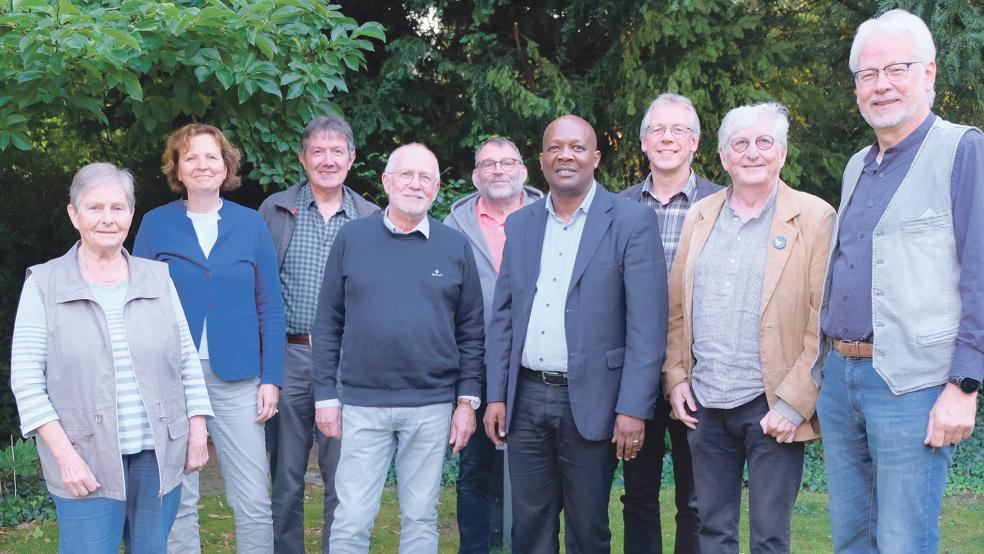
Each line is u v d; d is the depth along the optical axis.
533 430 3.18
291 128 5.44
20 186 8.10
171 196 7.85
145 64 4.56
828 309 2.73
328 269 3.38
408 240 3.29
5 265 7.95
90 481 2.60
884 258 2.53
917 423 2.47
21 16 4.17
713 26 6.76
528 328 3.16
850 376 2.64
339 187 3.96
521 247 3.24
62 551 2.65
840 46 7.39
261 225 3.57
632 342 3.05
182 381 2.91
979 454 6.88
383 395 3.22
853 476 2.71
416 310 3.21
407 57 6.93
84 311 2.67
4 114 4.62
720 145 3.03
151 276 2.83
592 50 7.48
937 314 2.44
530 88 7.32
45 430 2.59
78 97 4.67
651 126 3.57
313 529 5.02
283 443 3.85
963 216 2.41
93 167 2.74
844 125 7.52
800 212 2.91
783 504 2.91
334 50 5.20
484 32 7.18
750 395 2.91
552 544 3.25
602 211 3.14
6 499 5.39
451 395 3.34
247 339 3.44
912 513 2.49
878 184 2.61
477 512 4.10
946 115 6.72
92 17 4.35
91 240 2.68
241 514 3.48
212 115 5.38
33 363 2.62
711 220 3.05
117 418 2.66
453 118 7.66
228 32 4.73
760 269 2.91
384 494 5.86
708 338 2.98
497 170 4.00
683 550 3.47
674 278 3.17
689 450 3.42
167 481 2.77
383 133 7.41
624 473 3.53
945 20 6.07
